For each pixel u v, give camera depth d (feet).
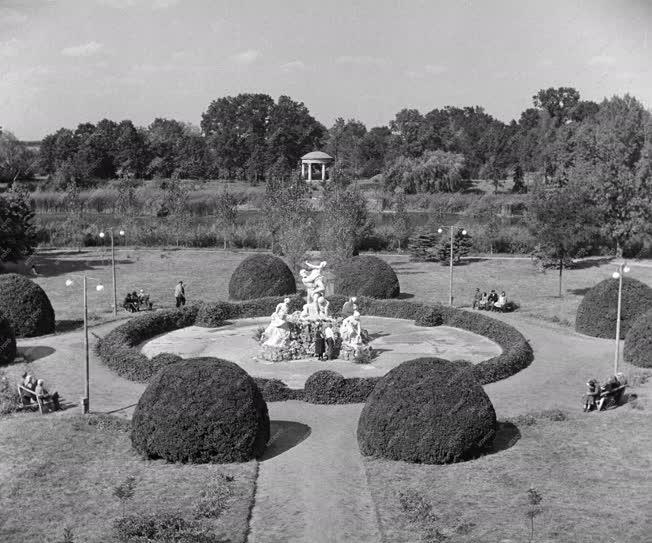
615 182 192.54
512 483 67.97
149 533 57.67
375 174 472.44
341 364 109.40
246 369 106.42
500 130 461.37
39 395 88.48
